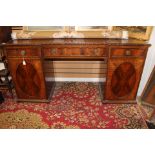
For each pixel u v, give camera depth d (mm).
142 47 1847
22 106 2221
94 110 2121
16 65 2023
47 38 2115
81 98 2348
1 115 2068
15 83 2158
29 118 2014
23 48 1908
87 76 2699
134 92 2148
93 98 2344
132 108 2143
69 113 2080
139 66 1966
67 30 2188
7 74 2240
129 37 2082
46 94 2217
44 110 2143
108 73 2012
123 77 2045
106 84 2090
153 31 1954
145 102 2191
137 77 2037
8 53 1954
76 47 1901
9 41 2041
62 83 2715
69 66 2621
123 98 2191
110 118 1991
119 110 2113
